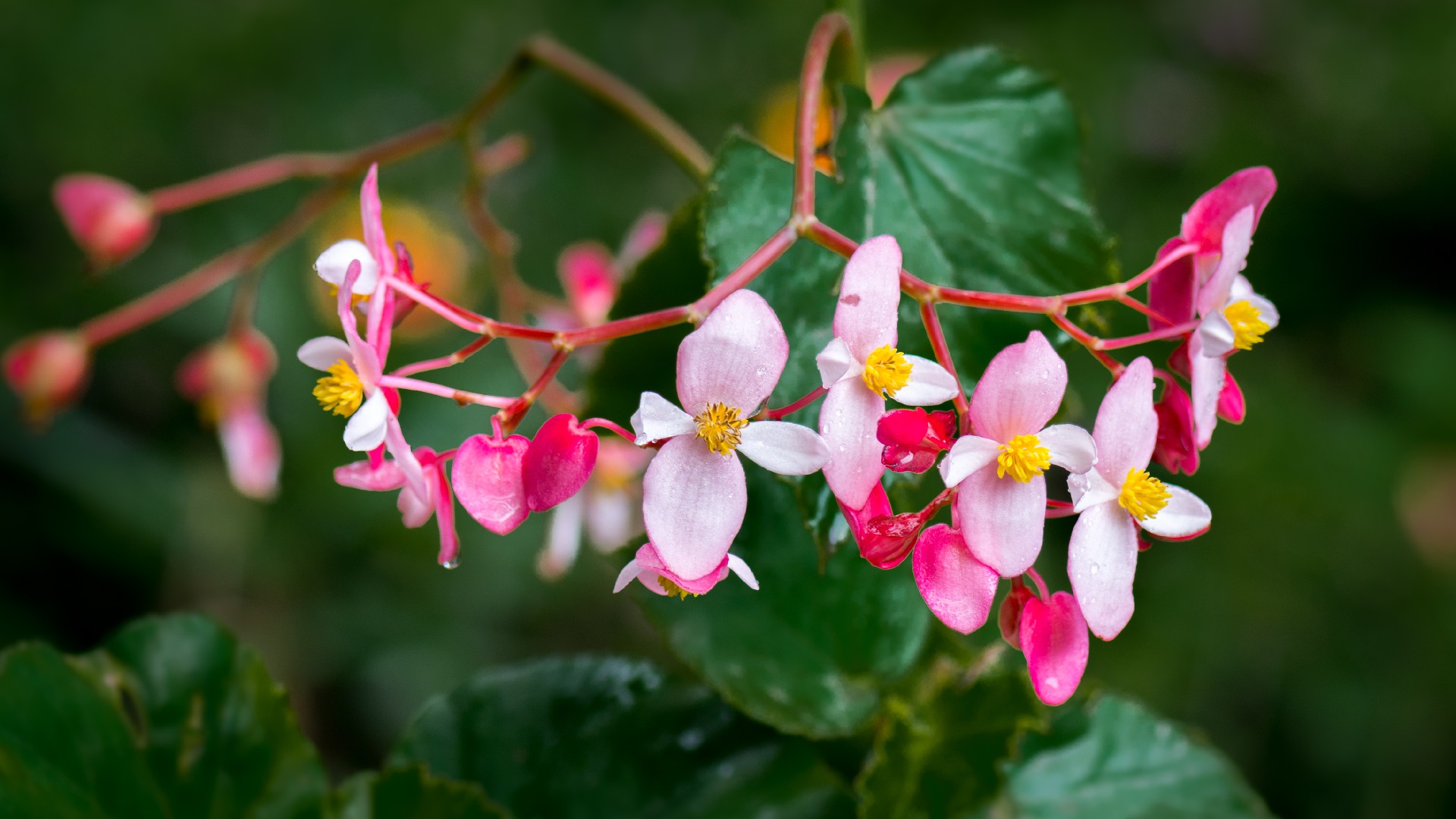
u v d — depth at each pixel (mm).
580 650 1019
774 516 396
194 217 1073
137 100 1100
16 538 960
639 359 391
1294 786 1028
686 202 384
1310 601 1057
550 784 390
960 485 330
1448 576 1082
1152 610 1034
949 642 398
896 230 377
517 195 1147
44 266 1045
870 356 329
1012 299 346
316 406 1032
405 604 995
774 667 390
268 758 374
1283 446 1115
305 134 1128
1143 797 405
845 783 399
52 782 359
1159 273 354
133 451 1003
